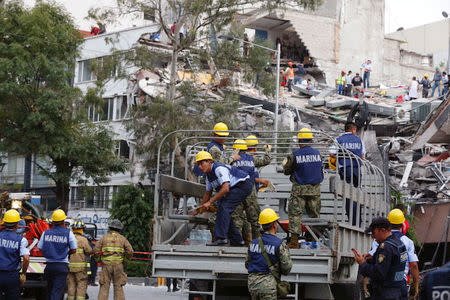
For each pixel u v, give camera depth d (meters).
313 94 96.50
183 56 76.25
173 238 22.02
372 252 19.42
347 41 125.19
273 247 17.36
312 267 19.47
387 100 96.88
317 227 22.44
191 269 20.28
